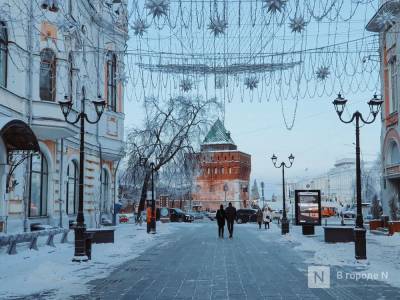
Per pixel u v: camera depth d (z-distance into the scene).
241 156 111.94
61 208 27.80
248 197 115.94
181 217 61.69
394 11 14.64
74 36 20.42
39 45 23.83
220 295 11.10
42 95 24.48
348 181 123.38
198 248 22.53
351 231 24.30
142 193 44.78
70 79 25.81
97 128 33.62
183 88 14.80
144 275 14.13
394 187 32.84
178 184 49.31
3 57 21.75
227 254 19.88
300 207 30.95
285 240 27.36
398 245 23.47
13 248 17.62
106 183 37.84
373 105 17.03
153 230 32.84
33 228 23.66
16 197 22.80
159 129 45.75
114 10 21.91
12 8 20.77
